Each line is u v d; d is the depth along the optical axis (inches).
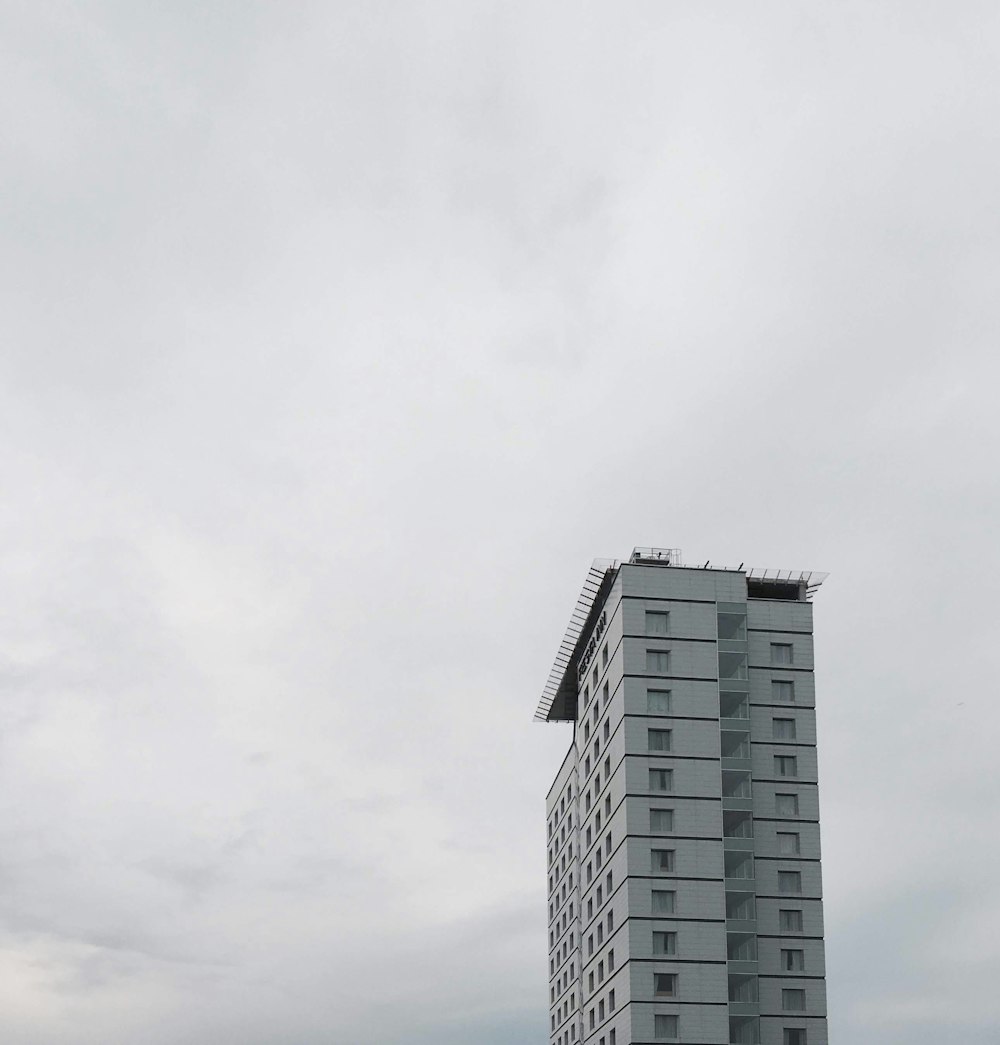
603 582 4990.2
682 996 4360.2
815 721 4805.6
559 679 5689.0
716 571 4842.5
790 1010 4478.3
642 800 4554.6
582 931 5241.1
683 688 4690.0
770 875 4621.1
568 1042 5472.4
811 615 4916.3
